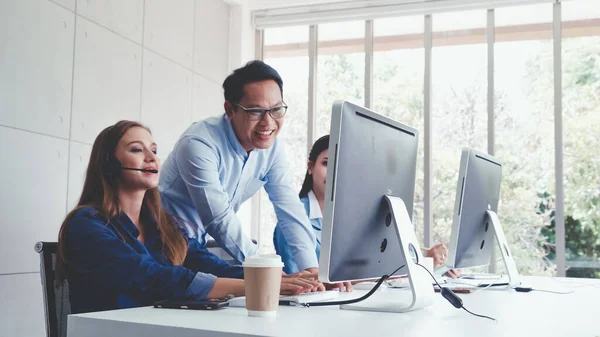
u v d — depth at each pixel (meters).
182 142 2.38
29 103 2.91
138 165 1.86
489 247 2.35
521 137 4.34
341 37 4.86
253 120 2.34
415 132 1.74
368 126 1.45
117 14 3.53
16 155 2.84
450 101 4.52
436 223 4.48
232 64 4.84
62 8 3.12
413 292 1.39
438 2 4.49
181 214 2.48
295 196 2.60
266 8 4.92
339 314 1.30
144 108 3.77
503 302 1.63
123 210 1.83
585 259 4.14
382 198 1.52
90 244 1.61
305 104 4.91
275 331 1.02
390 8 4.59
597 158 4.15
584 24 4.26
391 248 1.59
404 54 4.67
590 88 4.21
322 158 2.74
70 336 1.15
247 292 1.22
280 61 5.00
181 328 1.04
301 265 2.38
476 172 2.09
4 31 2.78
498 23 4.45
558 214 4.18
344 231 1.37
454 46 4.54
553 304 1.60
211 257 1.94
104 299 1.63
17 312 2.85
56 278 1.66
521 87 4.36
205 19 4.50
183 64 4.20
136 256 1.57
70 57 3.17
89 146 3.29
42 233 2.98
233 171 2.51
